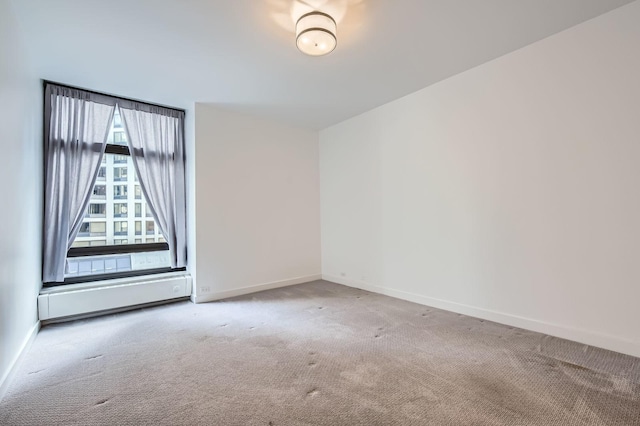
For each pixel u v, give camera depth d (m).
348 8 2.14
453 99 3.25
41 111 3.09
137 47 2.60
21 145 2.37
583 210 2.40
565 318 2.50
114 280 3.52
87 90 3.41
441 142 3.38
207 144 3.91
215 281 3.91
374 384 1.88
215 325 2.95
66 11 2.12
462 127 3.18
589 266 2.38
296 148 4.85
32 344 2.53
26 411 1.65
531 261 2.70
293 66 2.96
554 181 2.55
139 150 3.74
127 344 2.52
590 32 2.35
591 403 1.65
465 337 2.58
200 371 2.07
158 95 3.59
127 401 1.73
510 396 1.73
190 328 2.88
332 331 2.76
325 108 4.12
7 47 1.98
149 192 3.79
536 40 2.62
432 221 3.48
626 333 2.21
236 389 1.84
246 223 4.23
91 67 2.92
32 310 2.69
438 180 3.41
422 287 3.59
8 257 2.01
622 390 1.76
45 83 3.19
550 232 2.58
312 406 1.67
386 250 4.02
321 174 5.14
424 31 2.44
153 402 1.72
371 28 2.39
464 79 3.15
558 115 2.53
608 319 2.29
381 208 4.09
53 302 2.98
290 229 4.72
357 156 4.43
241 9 2.13
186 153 4.09
